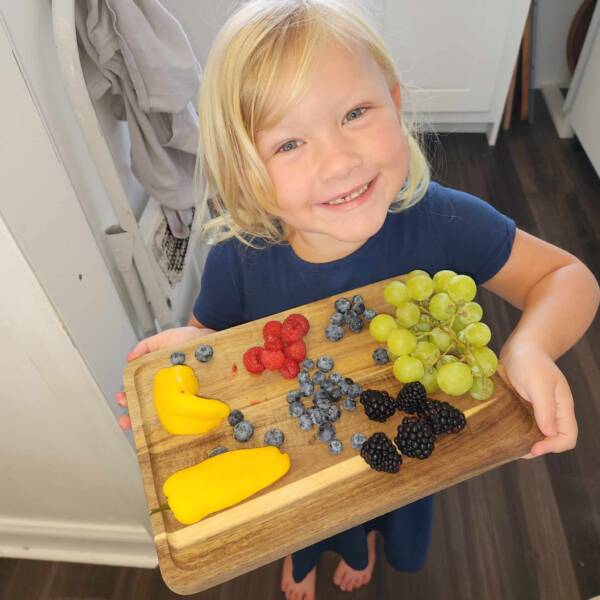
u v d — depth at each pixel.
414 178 0.95
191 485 0.71
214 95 0.76
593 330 2.03
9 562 1.59
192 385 0.83
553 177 2.74
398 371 0.80
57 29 1.01
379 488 0.73
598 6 2.48
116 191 1.24
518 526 1.58
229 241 1.03
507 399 0.80
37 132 0.82
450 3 2.51
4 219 0.75
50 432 1.15
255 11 0.73
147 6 1.22
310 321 0.92
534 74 3.12
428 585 1.47
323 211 0.77
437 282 0.86
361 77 0.71
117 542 1.51
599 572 1.49
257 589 1.49
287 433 0.79
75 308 0.94
